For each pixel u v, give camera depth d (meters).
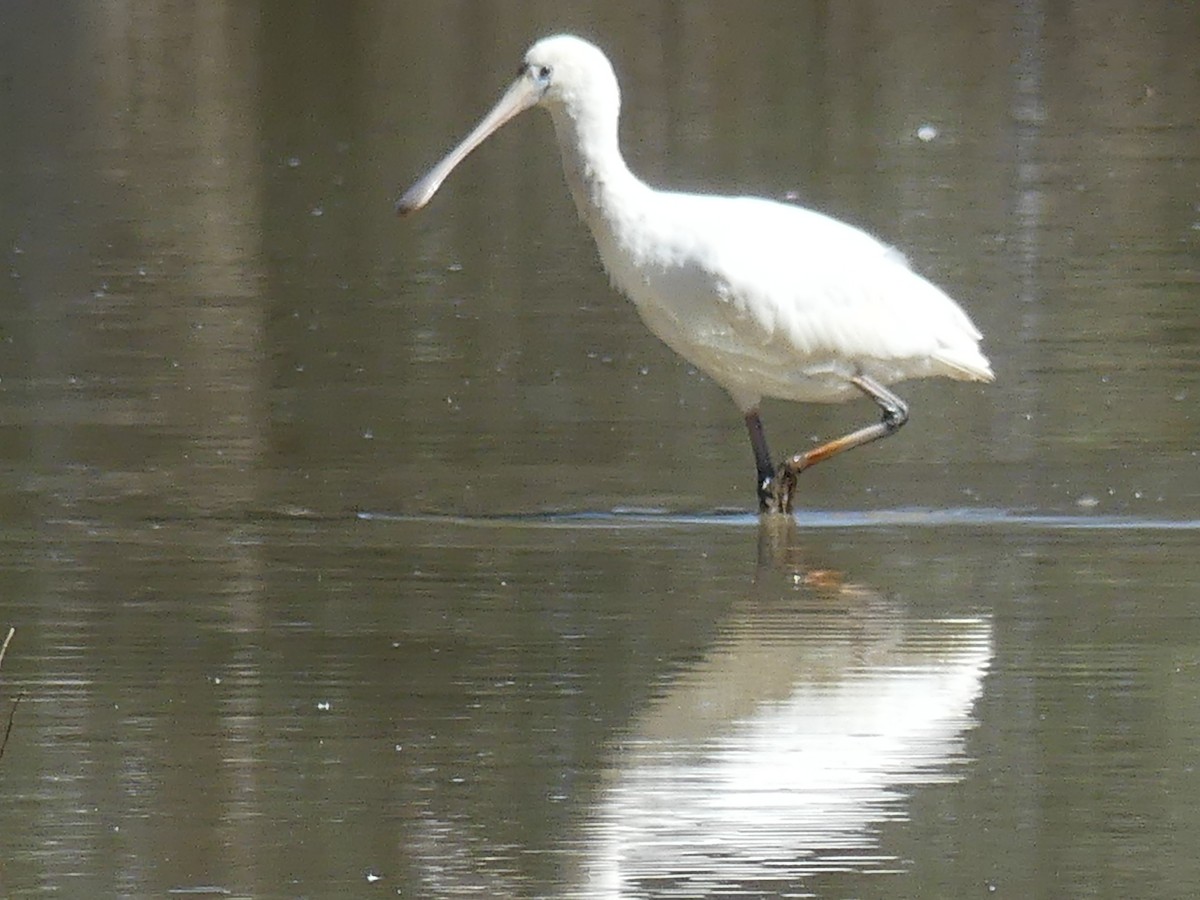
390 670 11.64
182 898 8.89
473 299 21.58
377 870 9.14
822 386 15.12
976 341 15.66
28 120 32.38
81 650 11.95
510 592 13.02
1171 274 22.28
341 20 41.69
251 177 28.19
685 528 14.45
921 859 9.25
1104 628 12.28
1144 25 40.59
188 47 38.91
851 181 27.42
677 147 29.94
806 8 43.06
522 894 8.91
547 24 40.81
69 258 23.61
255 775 10.19
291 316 20.88
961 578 13.27
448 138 30.70
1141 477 15.53
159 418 17.25
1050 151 29.42
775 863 9.20
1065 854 9.28
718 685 11.37
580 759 10.36
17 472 15.71
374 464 15.98
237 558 13.70
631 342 19.78
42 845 9.43
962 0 43.91
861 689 11.32
